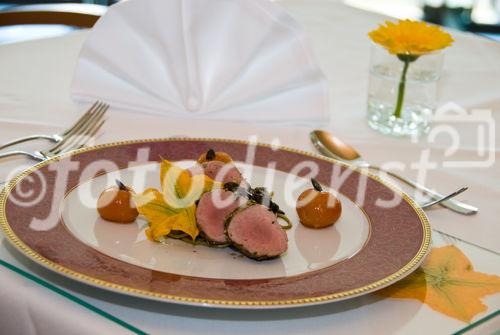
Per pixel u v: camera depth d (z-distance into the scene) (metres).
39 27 3.59
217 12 1.32
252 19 1.33
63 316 0.68
